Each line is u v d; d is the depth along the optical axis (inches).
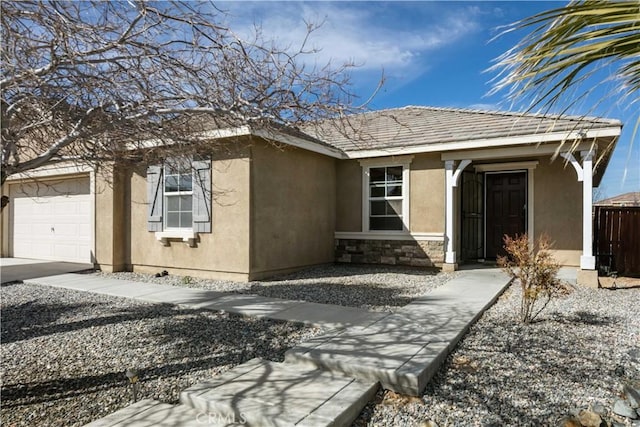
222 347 187.2
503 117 407.2
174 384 151.9
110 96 140.6
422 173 411.2
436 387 143.9
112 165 204.4
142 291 304.2
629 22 64.0
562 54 69.5
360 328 198.7
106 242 410.6
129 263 412.5
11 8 114.3
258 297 278.7
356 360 153.4
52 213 487.2
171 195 385.1
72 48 125.0
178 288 315.3
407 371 141.5
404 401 136.6
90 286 327.3
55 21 118.0
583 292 292.5
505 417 124.1
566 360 162.7
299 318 222.2
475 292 279.9
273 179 367.6
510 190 438.3
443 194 399.5
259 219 351.6
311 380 146.9
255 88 150.2
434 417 126.3
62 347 189.3
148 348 186.9
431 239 402.9
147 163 221.8
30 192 508.1
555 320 219.6
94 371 163.3
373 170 444.1
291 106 154.9
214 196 352.8
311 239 418.3
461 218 417.4
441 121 444.1
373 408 134.1
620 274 384.2
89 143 169.3
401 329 194.5
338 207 459.8
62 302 278.4
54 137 156.1
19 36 115.0
